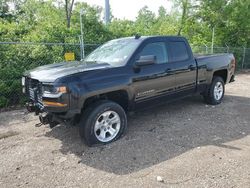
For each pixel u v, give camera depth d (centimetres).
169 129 544
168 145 465
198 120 598
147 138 498
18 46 862
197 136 504
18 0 2409
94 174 380
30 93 504
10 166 410
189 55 630
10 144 493
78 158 428
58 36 1152
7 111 719
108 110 473
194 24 2164
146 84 528
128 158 422
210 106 714
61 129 559
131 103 512
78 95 432
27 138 520
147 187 344
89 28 1531
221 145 461
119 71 486
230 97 842
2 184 362
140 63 497
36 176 380
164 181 355
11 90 761
